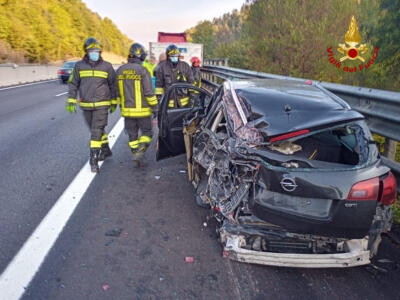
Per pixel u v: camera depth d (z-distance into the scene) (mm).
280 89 3598
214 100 4461
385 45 12305
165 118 4957
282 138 2709
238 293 2660
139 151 5402
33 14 43031
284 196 2713
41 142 6879
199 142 4168
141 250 3197
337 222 2609
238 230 2902
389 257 3150
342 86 4746
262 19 15398
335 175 2609
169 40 20234
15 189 4492
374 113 4027
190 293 2652
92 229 3541
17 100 13391
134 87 5199
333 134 3232
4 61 33500
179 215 3889
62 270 2883
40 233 3430
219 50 32656
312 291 2697
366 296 2643
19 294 2594
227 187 3152
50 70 26922
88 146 6609
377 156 2801
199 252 3182
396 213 3814
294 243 2885
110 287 2699
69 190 4496
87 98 5156
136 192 4496
